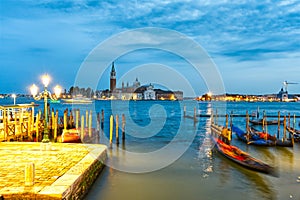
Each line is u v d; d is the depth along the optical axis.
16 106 18.39
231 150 16.66
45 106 13.34
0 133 18.11
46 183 8.24
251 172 13.78
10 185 8.00
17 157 11.77
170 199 10.26
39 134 21.73
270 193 11.05
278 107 108.25
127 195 10.55
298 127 38.53
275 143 21.62
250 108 97.12
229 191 11.20
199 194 10.83
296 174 13.66
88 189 10.49
